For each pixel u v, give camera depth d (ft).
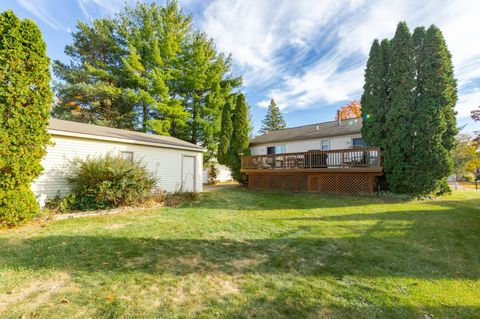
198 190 41.29
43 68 18.37
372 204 27.04
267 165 44.04
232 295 8.14
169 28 60.95
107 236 14.53
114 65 58.75
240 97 53.72
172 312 7.14
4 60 16.34
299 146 52.39
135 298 7.86
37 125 17.97
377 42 35.73
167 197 30.04
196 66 61.82
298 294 8.23
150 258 11.27
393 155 32.48
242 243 13.75
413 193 32.09
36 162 18.10
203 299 7.87
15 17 17.03
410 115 31.35
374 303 7.70
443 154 29.73
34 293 8.02
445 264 10.91
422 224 18.04
